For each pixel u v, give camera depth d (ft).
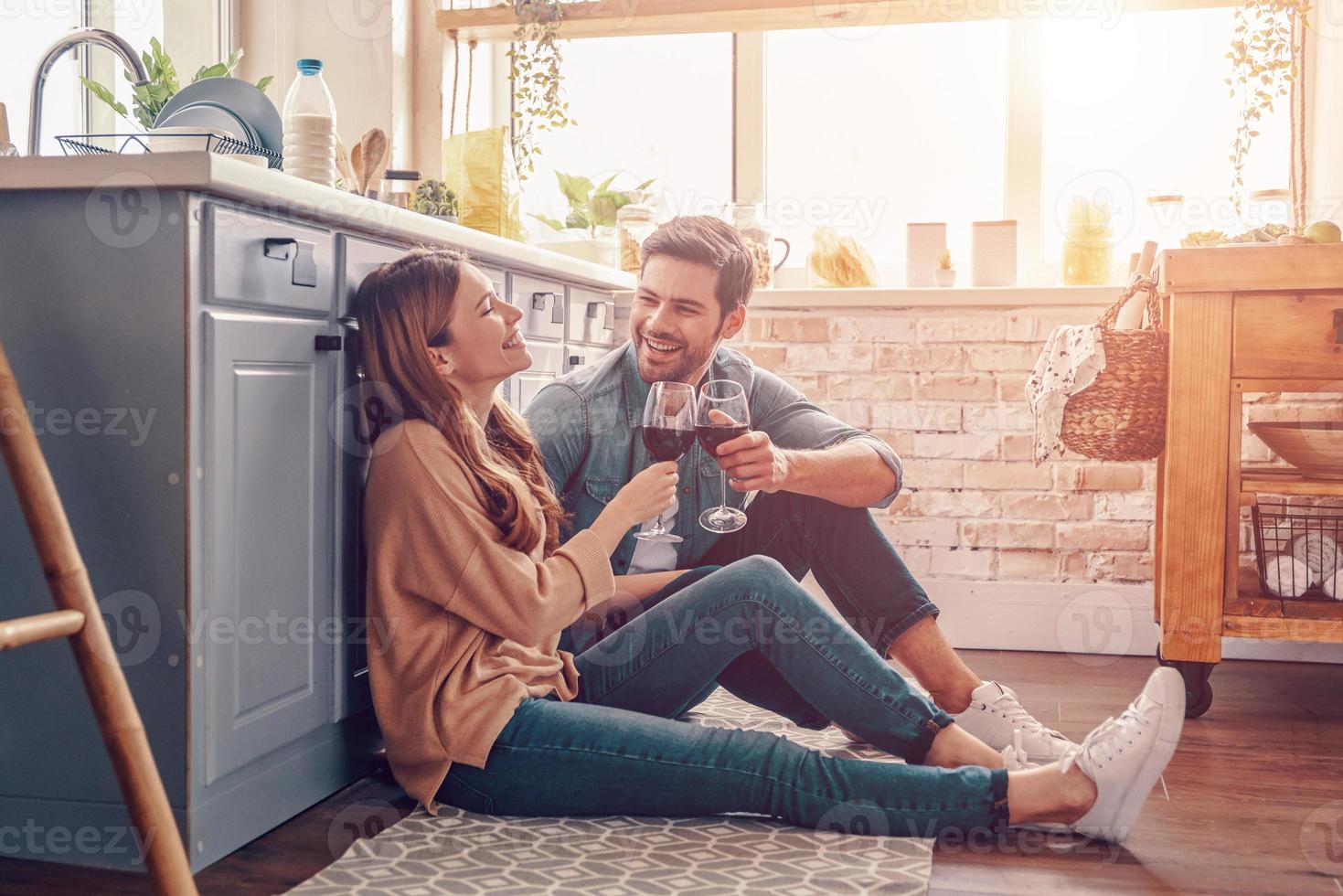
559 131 11.53
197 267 4.69
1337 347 7.66
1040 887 4.67
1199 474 7.80
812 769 5.12
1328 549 8.17
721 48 11.21
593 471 6.65
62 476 4.78
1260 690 8.38
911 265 10.40
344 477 5.70
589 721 5.22
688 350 6.57
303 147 6.78
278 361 5.18
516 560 5.16
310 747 5.53
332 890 4.48
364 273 5.87
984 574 9.91
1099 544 9.71
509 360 5.71
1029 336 9.80
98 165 4.65
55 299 4.78
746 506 6.51
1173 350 7.88
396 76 10.26
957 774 5.10
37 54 8.11
